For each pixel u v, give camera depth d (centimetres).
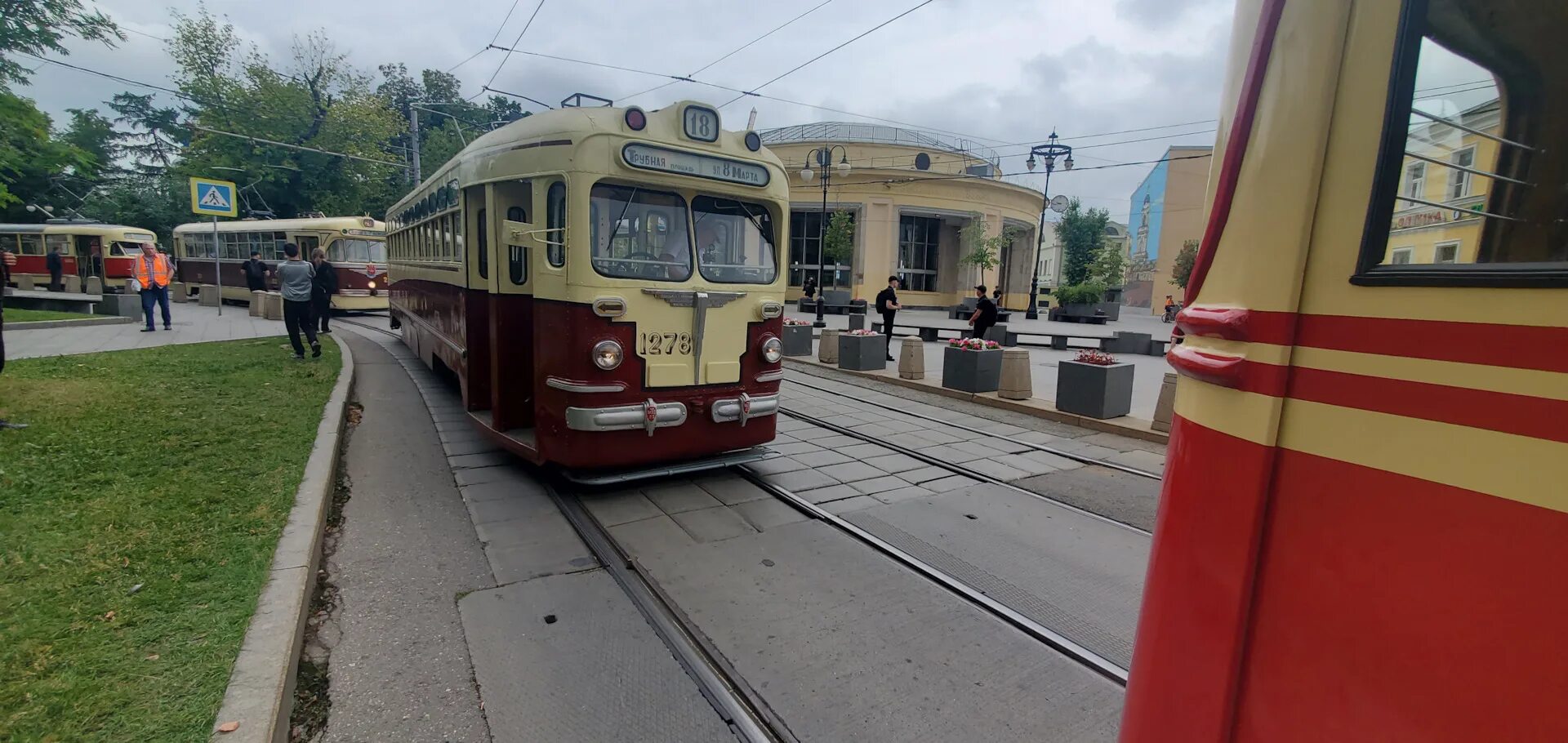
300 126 3472
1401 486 119
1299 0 136
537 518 529
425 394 950
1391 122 123
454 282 743
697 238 585
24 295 1902
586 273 528
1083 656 359
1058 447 789
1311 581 134
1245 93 148
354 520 511
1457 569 112
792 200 3728
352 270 2117
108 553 395
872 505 578
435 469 634
